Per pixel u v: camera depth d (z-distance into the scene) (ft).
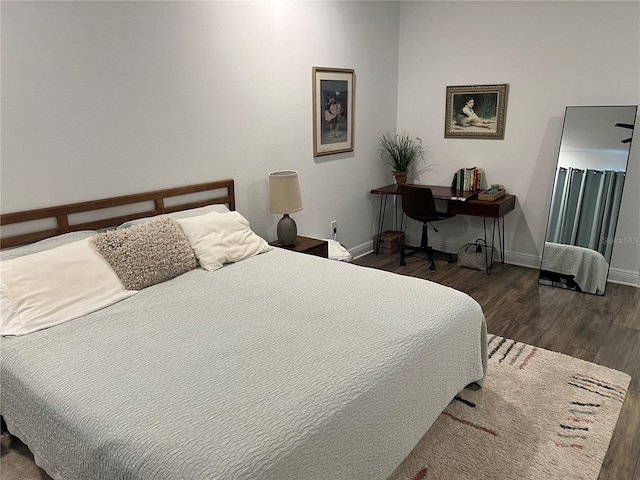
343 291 8.04
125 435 4.71
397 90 16.43
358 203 15.80
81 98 8.61
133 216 9.72
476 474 6.56
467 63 14.78
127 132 9.38
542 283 13.43
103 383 5.55
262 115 11.98
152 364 5.91
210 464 4.28
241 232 10.19
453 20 14.74
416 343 6.43
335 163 14.49
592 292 12.68
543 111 13.71
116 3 8.82
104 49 8.79
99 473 4.85
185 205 10.65
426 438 7.29
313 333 6.58
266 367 5.76
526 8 13.38
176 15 9.78
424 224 15.17
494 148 14.84
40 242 8.20
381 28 15.11
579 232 12.86
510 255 15.26
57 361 6.07
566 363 9.25
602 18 12.29
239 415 4.88
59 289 7.40
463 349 7.55
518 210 14.78
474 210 14.01
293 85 12.60
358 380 5.54
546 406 7.97
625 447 7.02
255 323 6.93
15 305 6.98
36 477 6.58
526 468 6.65
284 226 11.69
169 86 9.92
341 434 5.12
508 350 9.79
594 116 12.60
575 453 6.91
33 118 8.06
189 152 10.55
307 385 5.38
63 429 5.25
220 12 10.57
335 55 13.66
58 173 8.52
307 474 4.71
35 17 7.84
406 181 16.66
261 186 12.35
